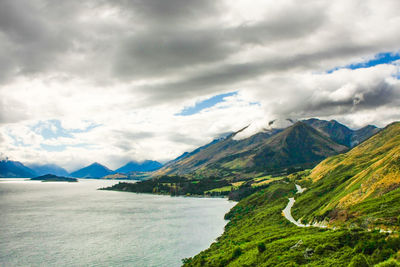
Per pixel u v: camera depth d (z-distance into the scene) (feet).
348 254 180.04
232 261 277.23
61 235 575.79
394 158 404.98
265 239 314.35
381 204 281.33
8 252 457.27
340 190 515.91
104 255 442.09
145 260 416.87
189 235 572.92
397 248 162.61
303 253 207.21
